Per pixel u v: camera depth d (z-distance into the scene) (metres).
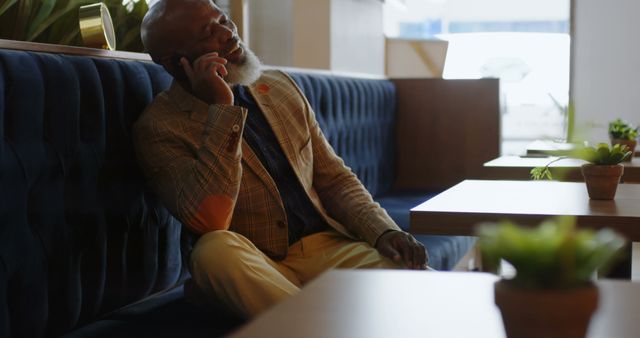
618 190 1.98
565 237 0.65
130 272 1.81
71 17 1.92
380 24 4.66
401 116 3.93
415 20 7.18
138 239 1.84
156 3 1.91
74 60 1.66
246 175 1.83
